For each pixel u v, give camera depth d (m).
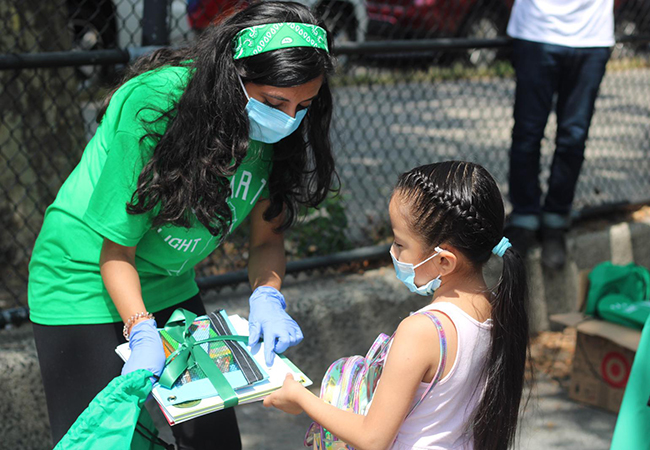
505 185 5.51
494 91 7.51
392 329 3.72
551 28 3.81
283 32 1.71
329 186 2.18
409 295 3.76
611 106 9.14
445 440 1.67
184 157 1.78
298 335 1.94
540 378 3.79
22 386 2.81
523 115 3.96
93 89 4.16
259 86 1.76
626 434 2.40
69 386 2.04
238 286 3.59
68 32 3.88
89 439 1.66
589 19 3.82
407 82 6.29
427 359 1.58
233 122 1.79
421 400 1.62
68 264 1.99
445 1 7.19
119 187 1.82
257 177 2.06
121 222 1.84
